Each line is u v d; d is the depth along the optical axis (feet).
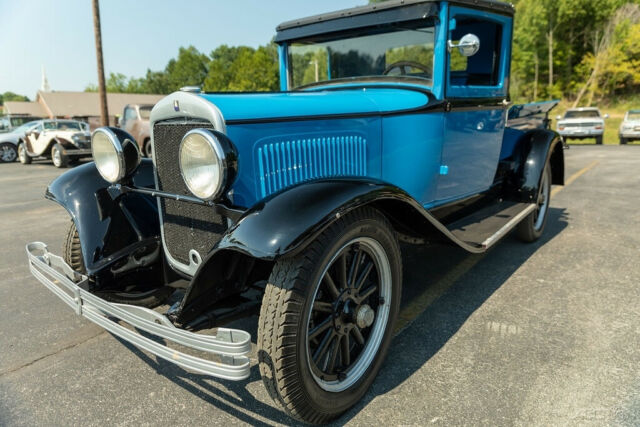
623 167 32.78
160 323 6.25
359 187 6.36
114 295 7.78
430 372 7.53
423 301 10.35
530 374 7.35
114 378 7.70
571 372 7.36
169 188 7.58
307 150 7.63
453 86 10.34
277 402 5.88
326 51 11.80
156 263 8.66
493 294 10.62
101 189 8.72
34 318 10.00
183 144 6.07
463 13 10.03
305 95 8.44
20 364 8.15
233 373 5.27
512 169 13.65
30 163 49.98
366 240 6.61
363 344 7.03
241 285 6.84
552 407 6.52
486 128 11.82
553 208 19.52
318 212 5.72
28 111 170.50
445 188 11.00
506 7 11.07
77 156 45.96
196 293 6.31
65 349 8.68
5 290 11.61
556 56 123.85
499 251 13.82
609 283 11.05
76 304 6.99
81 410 6.85
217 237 7.00
